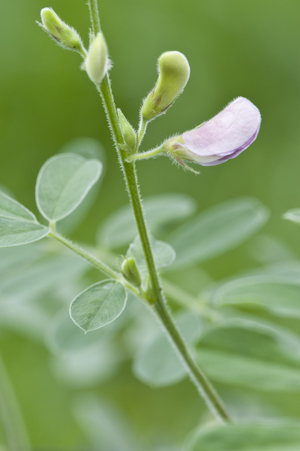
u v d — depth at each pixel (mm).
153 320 343
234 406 332
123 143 208
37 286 259
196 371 222
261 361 233
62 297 325
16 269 264
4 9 539
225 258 430
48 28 208
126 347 347
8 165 531
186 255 257
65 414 390
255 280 238
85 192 229
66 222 271
